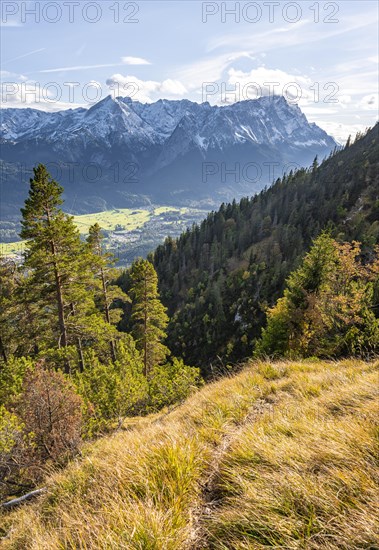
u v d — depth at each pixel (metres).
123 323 72.88
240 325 80.06
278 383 6.03
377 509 1.84
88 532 2.19
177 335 85.00
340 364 7.92
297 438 2.99
